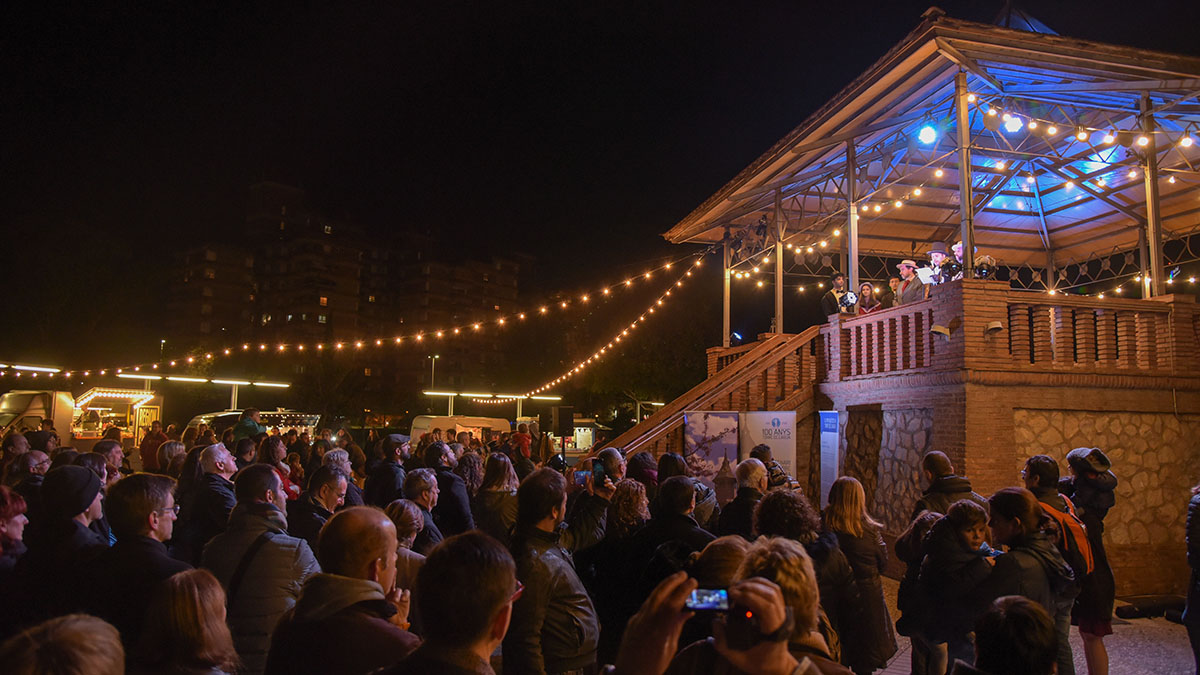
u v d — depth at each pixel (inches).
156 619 92.4
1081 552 209.5
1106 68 419.5
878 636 180.2
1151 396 386.9
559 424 772.0
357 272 3538.4
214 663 93.7
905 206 676.7
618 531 183.8
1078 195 652.1
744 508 202.2
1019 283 816.3
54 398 788.6
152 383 1802.4
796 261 737.0
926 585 178.2
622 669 69.2
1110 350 384.5
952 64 421.7
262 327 3410.4
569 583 151.6
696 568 116.3
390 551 112.4
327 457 255.6
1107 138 507.8
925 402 383.9
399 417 2655.0
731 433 431.2
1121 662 255.1
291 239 3430.1
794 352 502.6
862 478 443.5
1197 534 194.2
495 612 83.4
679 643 114.7
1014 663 100.0
